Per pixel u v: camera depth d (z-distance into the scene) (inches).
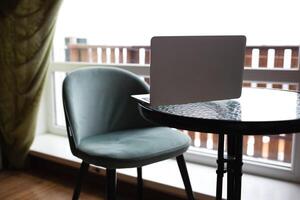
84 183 86.5
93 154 50.1
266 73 65.9
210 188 66.3
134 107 65.5
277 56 67.9
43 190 82.7
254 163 72.0
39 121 104.6
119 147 52.4
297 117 34.0
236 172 41.9
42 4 79.1
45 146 94.3
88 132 60.8
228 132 33.1
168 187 68.8
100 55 93.5
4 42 83.3
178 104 37.6
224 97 39.3
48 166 94.7
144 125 65.2
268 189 64.7
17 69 84.4
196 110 37.4
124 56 88.9
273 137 72.5
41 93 88.0
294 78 63.3
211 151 79.4
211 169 75.7
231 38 37.8
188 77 36.8
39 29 80.9
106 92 64.4
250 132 32.6
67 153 88.4
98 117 63.1
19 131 89.5
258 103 41.4
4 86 86.6
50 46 84.6
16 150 91.9
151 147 52.0
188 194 57.1
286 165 69.9
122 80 65.9
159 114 36.5
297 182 67.2
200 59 36.9
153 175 73.2
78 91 60.1
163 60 35.5
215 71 37.9
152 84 35.8
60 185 85.5
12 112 88.4
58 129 104.4
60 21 97.7
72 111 56.2
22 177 90.5
